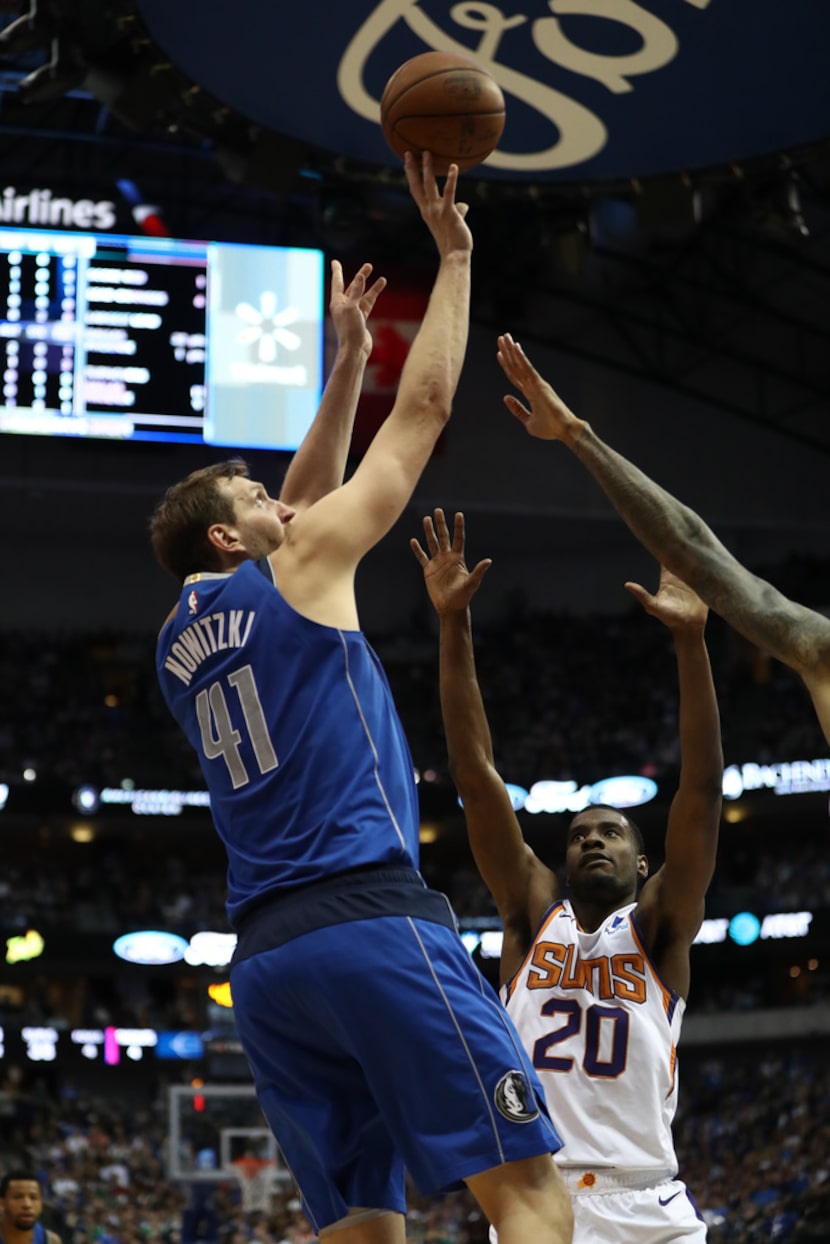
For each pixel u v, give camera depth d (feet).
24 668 117.50
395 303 102.01
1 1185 24.41
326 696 9.95
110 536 123.24
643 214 48.26
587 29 41.93
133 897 110.32
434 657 122.62
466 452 115.14
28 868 114.21
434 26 42.60
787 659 8.42
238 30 43.98
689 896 14.89
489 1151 9.02
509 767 115.24
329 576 10.24
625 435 117.19
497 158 46.14
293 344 97.09
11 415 92.63
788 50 42.45
